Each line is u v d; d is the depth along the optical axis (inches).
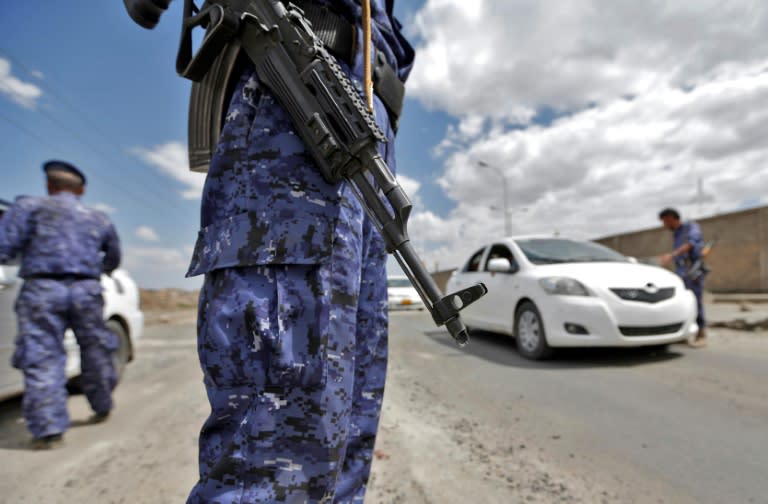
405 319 361.4
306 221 30.0
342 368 31.3
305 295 29.4
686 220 196.5
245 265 28.6
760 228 491.8
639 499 64.6
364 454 39.6
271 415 28.3
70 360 131.7
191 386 142.1
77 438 97.2
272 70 31.2
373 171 29.4
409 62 47.3
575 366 156.6
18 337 94.0
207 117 39.0
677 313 160.1
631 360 161.9
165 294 1185.4
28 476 77.7
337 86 30.0
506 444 85.7
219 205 31.6
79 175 108.4
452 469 74.6
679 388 122.6
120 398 131.3
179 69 37.4
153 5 35.1
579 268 174.4
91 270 105.9
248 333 28.4
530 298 176.2
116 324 149.9
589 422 98.0
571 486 68.6
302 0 34.4
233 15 32.6
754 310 308.3
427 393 124.3
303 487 28.5
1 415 121.0
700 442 85.5
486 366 161.0
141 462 82.3
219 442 29.2
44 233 98.6
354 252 33.2
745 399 110.2
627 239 690.8
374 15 40.4
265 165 30.4
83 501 67.9
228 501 27.3
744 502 63.8
